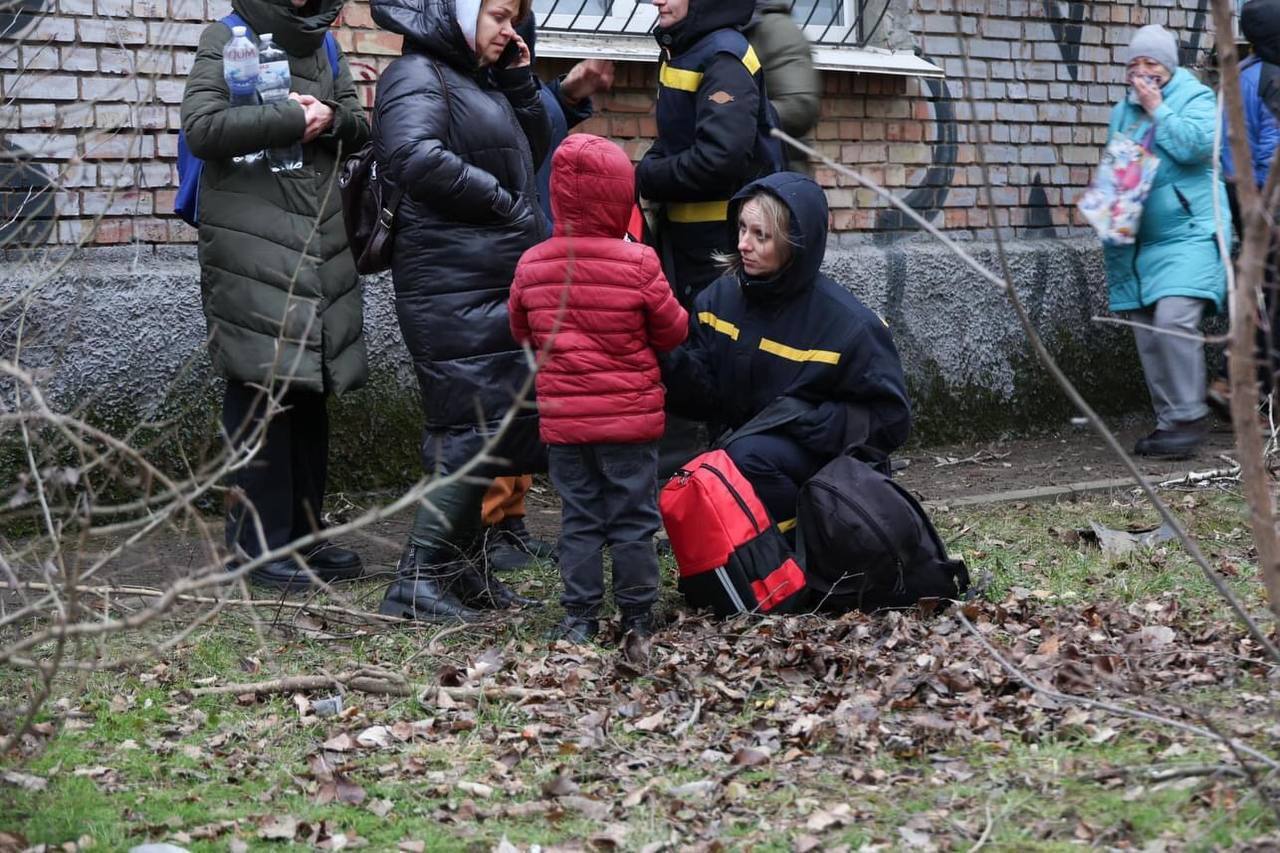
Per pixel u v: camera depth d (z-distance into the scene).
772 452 6.12
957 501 8.23
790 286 6.19
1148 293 9.39
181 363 7.81
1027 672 5.06
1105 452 10.07
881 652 5.35
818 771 4.38
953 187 10.62
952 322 10.34
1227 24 3.23
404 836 3.99
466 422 5.89
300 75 6.37
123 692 5.07
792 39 7.84
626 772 4.41
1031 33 10.92
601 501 5.68
